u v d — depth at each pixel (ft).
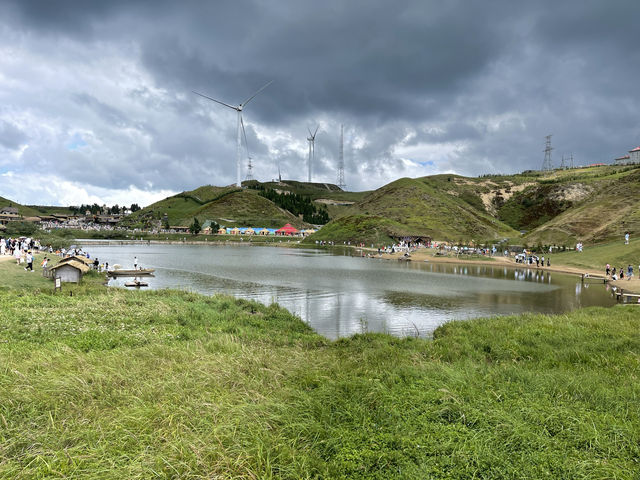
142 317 67.15
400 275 191.21
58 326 55.57
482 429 22.74
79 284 118.93
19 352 40.09
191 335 55.77
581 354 45.47
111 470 18.15
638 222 270.67
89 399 27.04
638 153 643.04
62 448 20.44
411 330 81.41
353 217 554.05
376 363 42.37
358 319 91.61
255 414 23.94
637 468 18.84
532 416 24.39
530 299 123.24
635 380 33.73
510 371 34.94
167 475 18.20
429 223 523.29
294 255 342.03
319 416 24.89
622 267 192.65
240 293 126.52
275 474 18.51
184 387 29.12
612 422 23.71
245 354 40.88
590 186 573.74
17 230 429.38
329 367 37.88
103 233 590.55
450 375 33.14
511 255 322.14
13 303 71.61
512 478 18.25
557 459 19.58
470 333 64.64
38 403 25.80
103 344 47.85
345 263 262.26
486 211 643.04
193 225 644.27
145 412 24.04
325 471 18.61
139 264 232.73
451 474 18.57
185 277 168.25
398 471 19.01
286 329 72.23
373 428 23.45
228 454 19.79
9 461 19.11
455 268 235.81
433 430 23.02
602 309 90.33
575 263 224.74
